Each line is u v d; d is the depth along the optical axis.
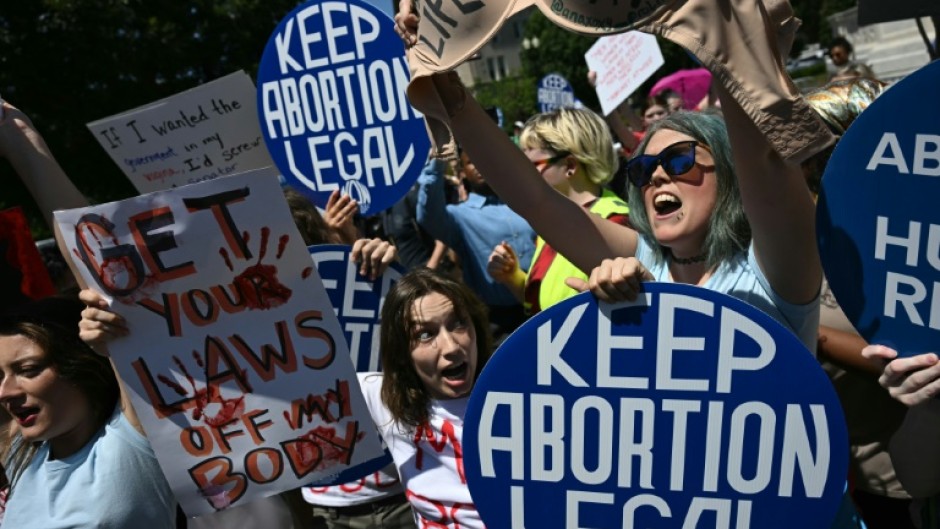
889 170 1.60
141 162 3.36
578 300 1.65
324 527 2.84
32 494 2.08
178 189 1.95
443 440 2.26
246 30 11.93
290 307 2.06
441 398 2.30
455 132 2.10
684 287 1.61
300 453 2.14
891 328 1.65
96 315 1.99
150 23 10.59
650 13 1.44
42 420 2.01
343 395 2.12
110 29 10.15
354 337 2.86
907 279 1.61
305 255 2.03
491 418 1.72
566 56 36.47
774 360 1.59
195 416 2.08
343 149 3.15
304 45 3.12
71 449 2.11
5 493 2.62
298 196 3.33
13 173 9.82
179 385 2.06
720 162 1.88
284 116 3.22
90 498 2.01
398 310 2.27
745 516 1.64
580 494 1.70
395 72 3.01
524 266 4.15
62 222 1.96
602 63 6.40
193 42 11.37
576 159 3.40
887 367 1.65
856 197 1.64
